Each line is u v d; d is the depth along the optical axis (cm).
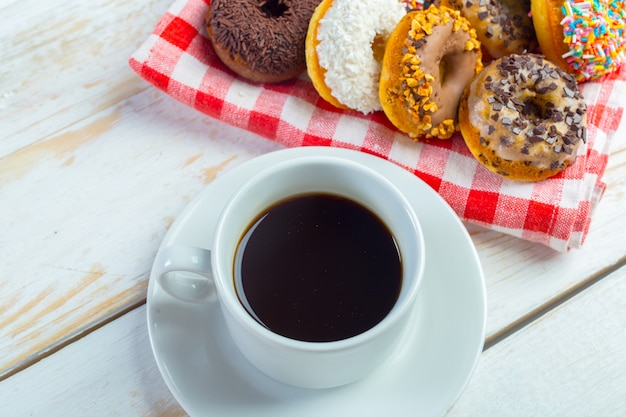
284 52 46
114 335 40
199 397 35
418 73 43
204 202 39
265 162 40
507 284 41
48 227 43
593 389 39
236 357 36
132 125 47
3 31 50
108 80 48
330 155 41
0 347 39
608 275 42
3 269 42
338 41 44
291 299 35
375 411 35
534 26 47
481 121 43
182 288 34
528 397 38
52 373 39
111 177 45
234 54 46
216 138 46
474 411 38
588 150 45
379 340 32
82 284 41
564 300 41
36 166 45
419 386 35
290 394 35
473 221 43
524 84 44
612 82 47
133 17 51
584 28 45
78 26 50
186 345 36
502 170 43
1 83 48
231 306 32
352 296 35
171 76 46
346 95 45
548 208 42
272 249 36
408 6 47
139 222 43
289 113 46
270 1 48
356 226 36
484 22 47
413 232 34
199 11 48
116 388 38
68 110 47
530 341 40
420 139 45
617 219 43
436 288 37
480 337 36
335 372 33
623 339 40
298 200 37
